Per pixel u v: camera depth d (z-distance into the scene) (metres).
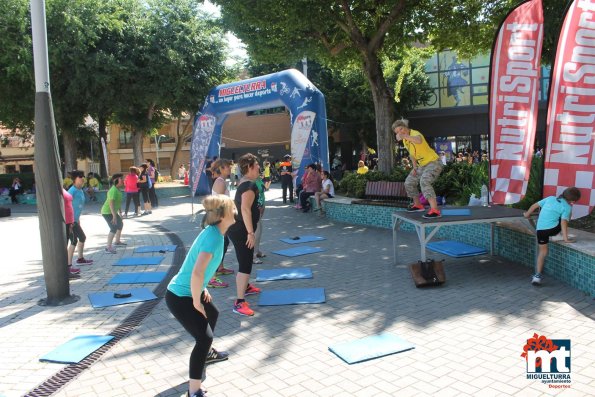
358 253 8.56
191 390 3.50
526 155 7.58
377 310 5.39
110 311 5.76
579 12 6.57
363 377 3.78
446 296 5.78
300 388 3.65
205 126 19.83
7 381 3.97
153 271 7.84
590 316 4.87
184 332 4.98
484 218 6.62
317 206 13.84
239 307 5.44
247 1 13.30
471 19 14.69
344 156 35.12
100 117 25.39
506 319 4.91
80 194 7.97
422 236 6.40
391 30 15.33
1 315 5.75
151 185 18.41
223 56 23.47
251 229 5.39
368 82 15.65
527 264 7.01
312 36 15.45
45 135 5.96
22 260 9.40
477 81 30.25
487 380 3.63
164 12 22.75
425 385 3.60
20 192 26.45
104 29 21.77
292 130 16.84
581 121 6.63
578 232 6.66
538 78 7.46
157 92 21.92
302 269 7.48
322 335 4.71
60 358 4.34
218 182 6.95
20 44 20.00
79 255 8.43
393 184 12.34
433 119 31.72
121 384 3.86
